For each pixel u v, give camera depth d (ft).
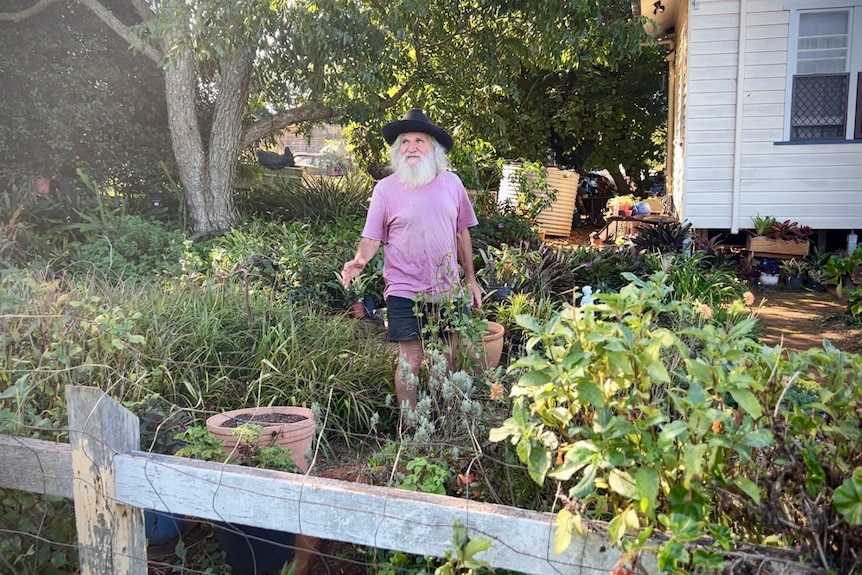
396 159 13.46
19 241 26.03
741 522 6.56
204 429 10.09
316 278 22.25
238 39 25.96
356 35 26.05
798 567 5.61
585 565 6.11
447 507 6.45
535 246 31.35
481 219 35.27
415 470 8.48
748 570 5.70
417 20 30.55
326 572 9.43
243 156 40.09
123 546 7.50
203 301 17.11
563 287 23.98
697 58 35.29
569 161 63.10
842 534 5.72
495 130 35.42
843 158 34.50
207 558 9.91
